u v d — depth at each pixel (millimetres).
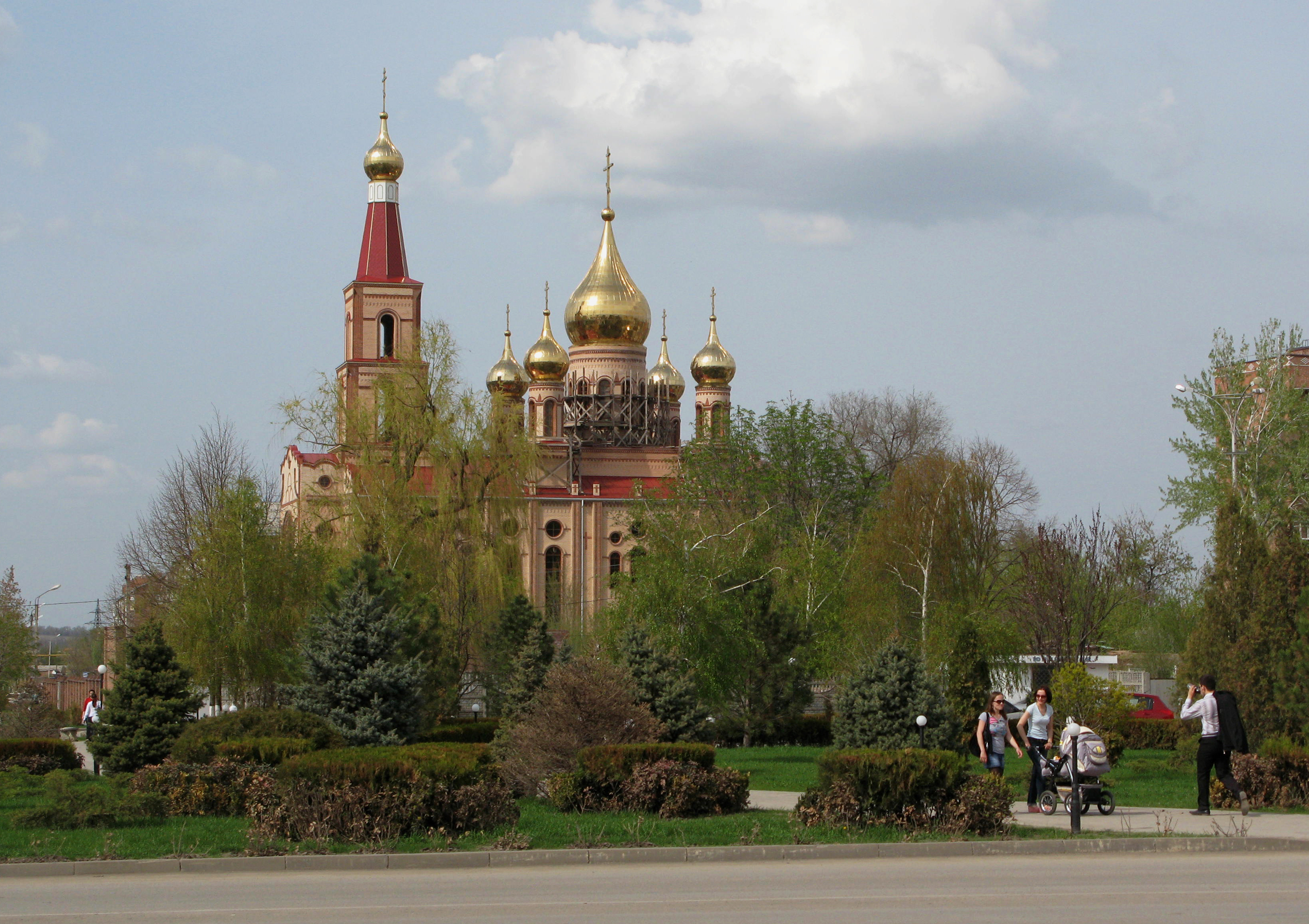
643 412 95812
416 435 49750
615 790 24906
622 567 88375
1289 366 56344
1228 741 23812
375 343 84688
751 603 46375
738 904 15461
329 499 49375
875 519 60594
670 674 32031
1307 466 54031
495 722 39125
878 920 14359
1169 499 56500
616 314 95312
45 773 34156
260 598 46781
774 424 77625
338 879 18078
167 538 64375
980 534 54031
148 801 23922
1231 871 17953
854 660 49500
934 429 91250
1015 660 51312
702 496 69938
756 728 45125
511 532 51031
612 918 14594
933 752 22047
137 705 32219
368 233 85562
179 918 14852
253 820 22188
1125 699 36500
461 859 19469
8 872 18719
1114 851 20250
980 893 16172
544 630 37719
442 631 40750
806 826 21641
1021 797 27812
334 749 26938
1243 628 30688
